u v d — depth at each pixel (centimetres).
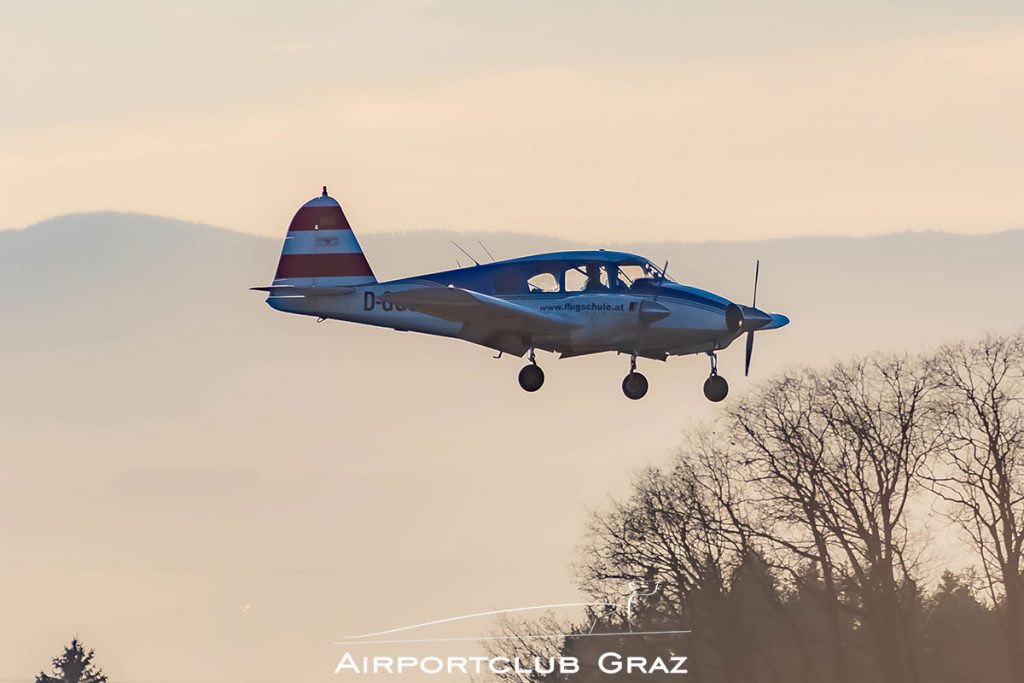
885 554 14762
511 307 11912
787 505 15212
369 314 13300
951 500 15662
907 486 15350
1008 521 15300
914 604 14775
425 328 13150
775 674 14738
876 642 14562
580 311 12038
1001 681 14650
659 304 11938
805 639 14788
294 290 13400
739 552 15250
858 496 15262
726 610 15062
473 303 11881
